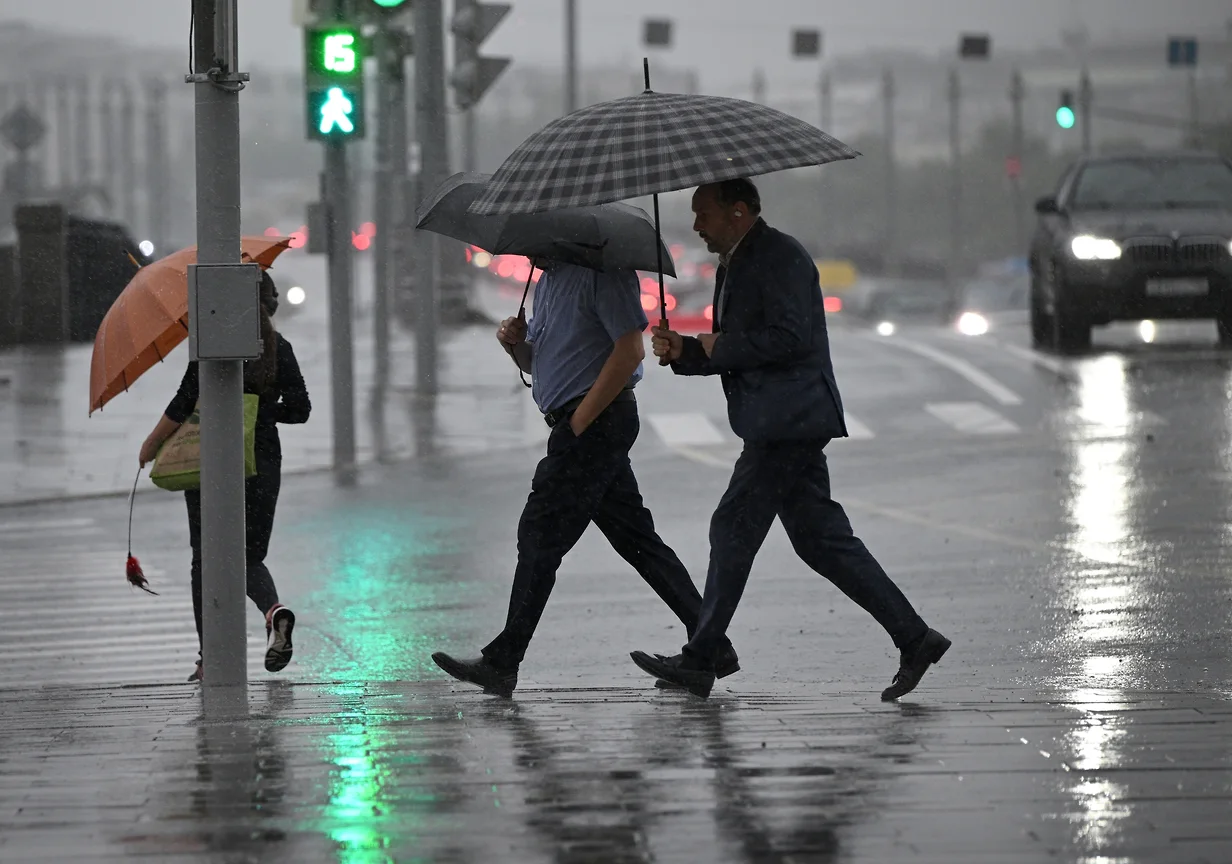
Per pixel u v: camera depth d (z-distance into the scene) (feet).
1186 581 98.94
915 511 128.57
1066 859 38.42
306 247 162.81
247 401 75.05
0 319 285.84
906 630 63.82
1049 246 224.53
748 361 62.23
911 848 39.55
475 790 46.03
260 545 78.28
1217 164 227.81
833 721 56.34
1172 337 242.78
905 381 212.43
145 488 150.51
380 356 213.87
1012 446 161.17
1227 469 141.49
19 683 83.41
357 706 63.31
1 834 42.14
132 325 73.67
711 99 63.21
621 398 66.64
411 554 117.50
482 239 68.49
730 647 65.46
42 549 123.54
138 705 66.08
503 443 176.96
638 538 69.36
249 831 41.93
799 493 64.75
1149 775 46.52
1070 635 85.76
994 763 48.34
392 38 206.39
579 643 88.79
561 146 61.87
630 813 43.19
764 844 40.09
